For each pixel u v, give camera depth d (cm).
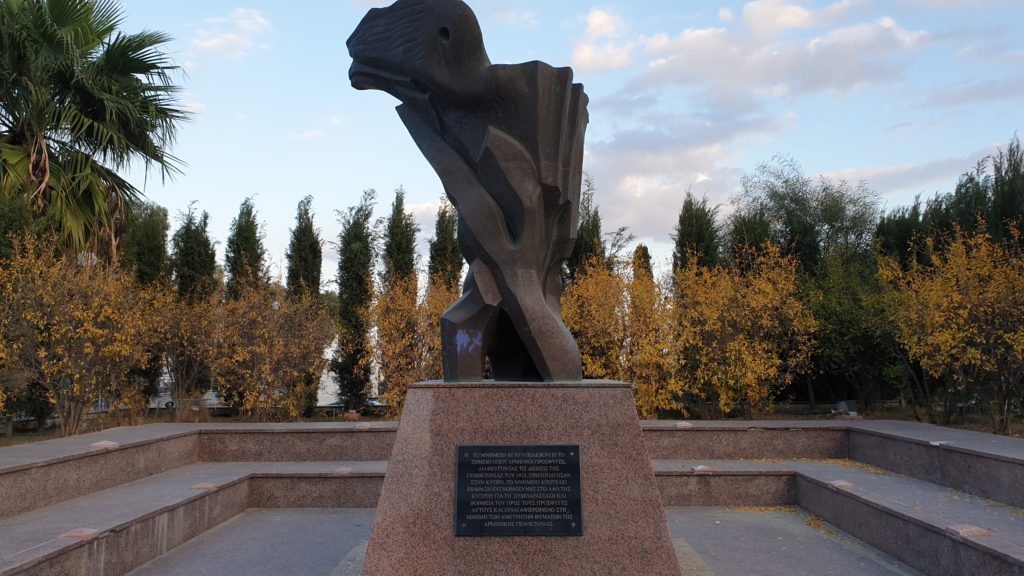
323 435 899
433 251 1529
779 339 1216
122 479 708
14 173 1100
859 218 2181
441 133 525
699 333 1161
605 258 1447
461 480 419
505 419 431
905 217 1558
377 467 823
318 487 771
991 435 778
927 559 509
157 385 1387
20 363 968
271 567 544
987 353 959
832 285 1366
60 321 980
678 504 769
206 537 638
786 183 2248
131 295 1116
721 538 626
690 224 1495
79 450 658
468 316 480
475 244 490
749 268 1500
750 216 1972
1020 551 430
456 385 438
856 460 875
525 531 412
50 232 1081
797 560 554
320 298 1530
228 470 808
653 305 1152
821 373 1364
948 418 1100
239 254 1492
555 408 433
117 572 507
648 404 1132
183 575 522
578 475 420
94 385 1032
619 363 1163
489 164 491
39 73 1134
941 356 959
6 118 1190
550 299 519
